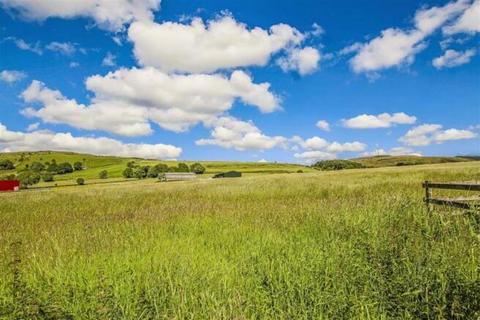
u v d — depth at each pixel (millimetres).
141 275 5953
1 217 14922
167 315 4758
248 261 6473
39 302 4844
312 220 9766
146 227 10180
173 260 6645
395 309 4516
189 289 5273
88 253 7676
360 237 6973
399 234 6875
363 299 4684
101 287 5312
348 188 20625
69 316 4727
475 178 25062
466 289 4430
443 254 5371
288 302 4715
